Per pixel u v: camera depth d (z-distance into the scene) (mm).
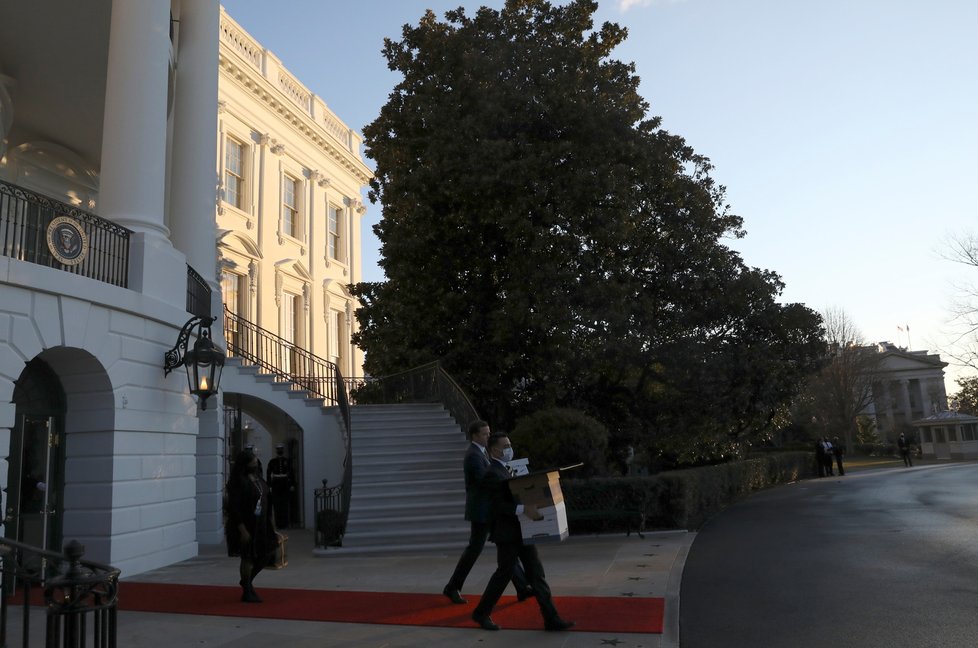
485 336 20312
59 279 9547
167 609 8047
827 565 9562
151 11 12375
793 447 44188
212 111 16406
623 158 19750
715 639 6305
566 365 19656
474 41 20453
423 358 20531
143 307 11211
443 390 19375
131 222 11750
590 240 19812
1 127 14828
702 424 21375
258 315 25234
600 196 19016
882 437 69125
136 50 12156
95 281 10172
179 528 12203
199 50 16328
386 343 21562
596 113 19453
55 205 10039
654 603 7621
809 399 47062
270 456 25609
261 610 7910
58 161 17891
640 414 21531
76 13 13656
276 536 8648
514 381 20500
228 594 8906
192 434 12820
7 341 8828
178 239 15719
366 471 15703
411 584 9328
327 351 29844
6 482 8836
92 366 10344
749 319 22453
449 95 20031
